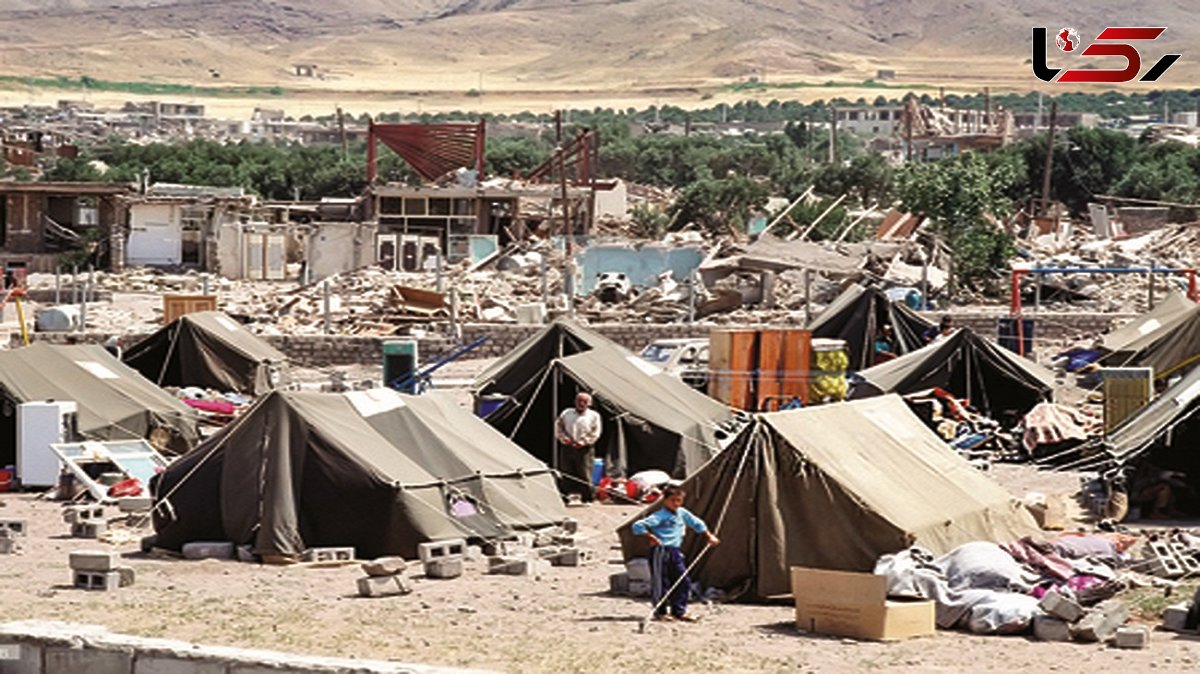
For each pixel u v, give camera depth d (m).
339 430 25.77
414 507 25.19
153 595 21.83
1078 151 136.12
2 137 167.25
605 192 127.12
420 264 93.31
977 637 19.44
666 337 61.50
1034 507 27.22
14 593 21.83
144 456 32.62
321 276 93.31
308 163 148.25
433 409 28.09
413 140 105.69
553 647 18.75
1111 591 21.34
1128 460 29.22
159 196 102.25
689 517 20.77
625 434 33.00
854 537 21.66
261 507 25.11
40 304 79.06
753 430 22.19
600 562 25.09
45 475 32.09
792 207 96.50
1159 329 48.31
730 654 18.39
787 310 68.81
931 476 23.86
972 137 191.50
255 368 45.72
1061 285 75.56
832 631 19.56
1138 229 115.38
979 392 40.78
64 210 104.19
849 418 24.08
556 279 78.88
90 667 17.28
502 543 25.77
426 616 20.53
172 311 61.19
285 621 20.08
